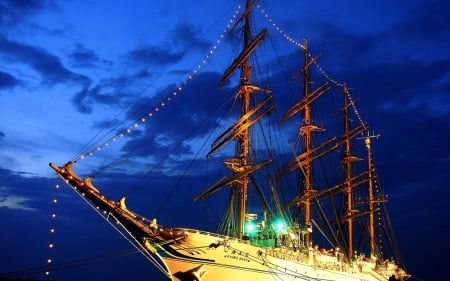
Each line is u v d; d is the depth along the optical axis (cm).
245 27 5684
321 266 5266
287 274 4591
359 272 6228
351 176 8769
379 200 8819
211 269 3947
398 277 8331
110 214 3794
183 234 3847
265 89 5506
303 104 7138
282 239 5050
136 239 3816
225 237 4075
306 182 6794
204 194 4822
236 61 5469
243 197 4897
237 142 5231
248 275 4169
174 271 3912
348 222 8281
